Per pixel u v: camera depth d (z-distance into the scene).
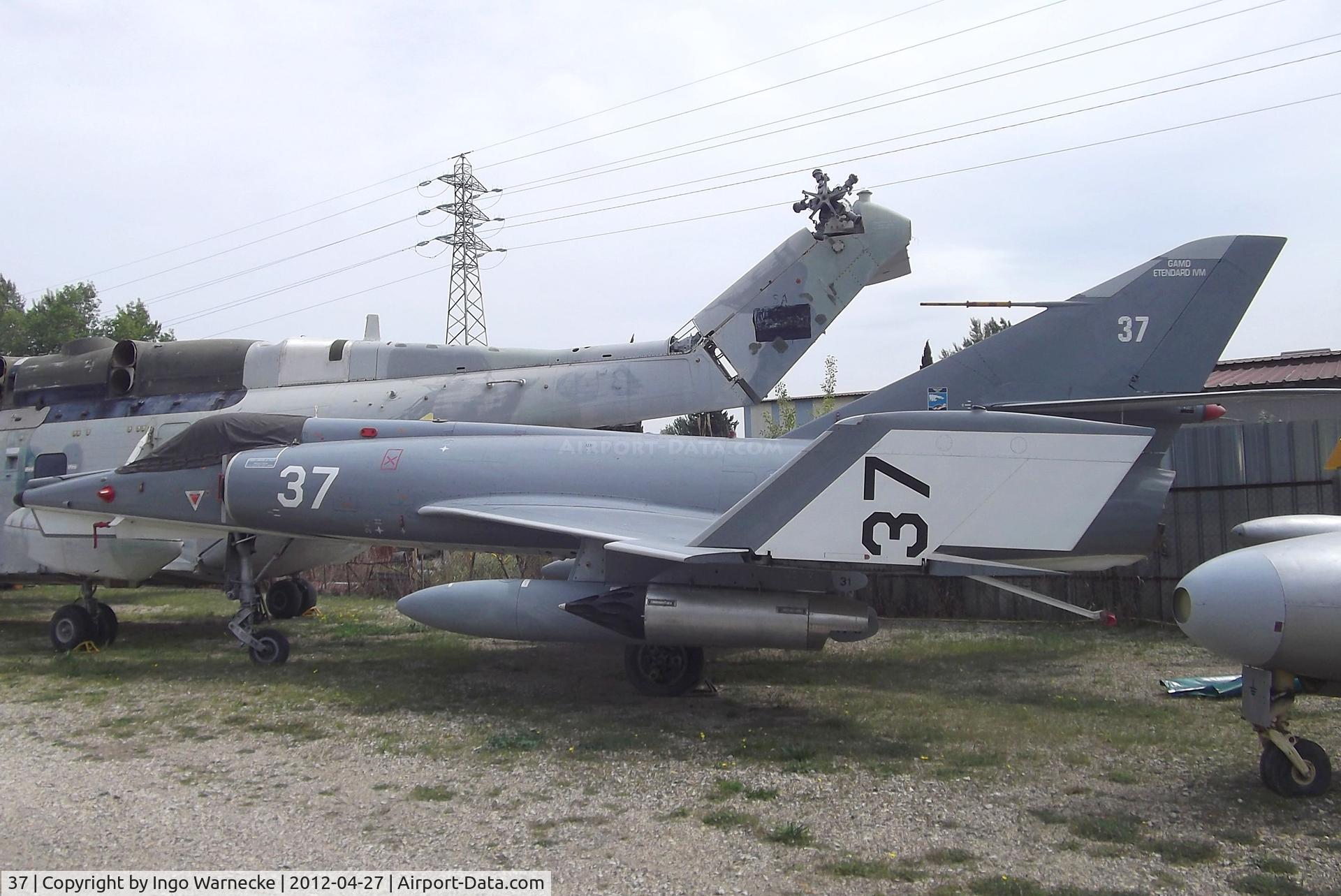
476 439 9.21
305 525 9.23
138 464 9.90
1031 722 6.73
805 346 11.19
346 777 5.46
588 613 7.38
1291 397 7.15
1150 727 6.55
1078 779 5.41
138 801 4.96
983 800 5.02
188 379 12.15
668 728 6.70
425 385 11.29
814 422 9.00
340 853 4.22
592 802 5.00
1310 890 3.85
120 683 8.37
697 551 6.59
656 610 7.21
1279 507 10.64
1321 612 4.68
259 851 4.25
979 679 8.45
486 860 4.15
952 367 8.83
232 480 9.30
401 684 8.30
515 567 16.27
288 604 13.04
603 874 3.98
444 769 5.63
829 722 6.82
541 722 6.87
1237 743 6.11
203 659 9.68
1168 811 4.83
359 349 11.74
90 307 54.31
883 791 5.19
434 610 7.90
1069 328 8.69
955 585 12.60
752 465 8.59
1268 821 4.68
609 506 8.35
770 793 5.14
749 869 4.05
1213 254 8.58
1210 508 11.14
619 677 8.69
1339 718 6.50
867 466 6.45
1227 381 17.64
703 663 7.84
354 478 9.04
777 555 6.53
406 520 8.95
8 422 12.70
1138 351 8.60
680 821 4.70
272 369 11.88
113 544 10.39
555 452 8.89
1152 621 11.52
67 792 5.12
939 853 4.24
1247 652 4.90
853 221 11.13
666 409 11.09
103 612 10.62
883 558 6.41
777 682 8.37
